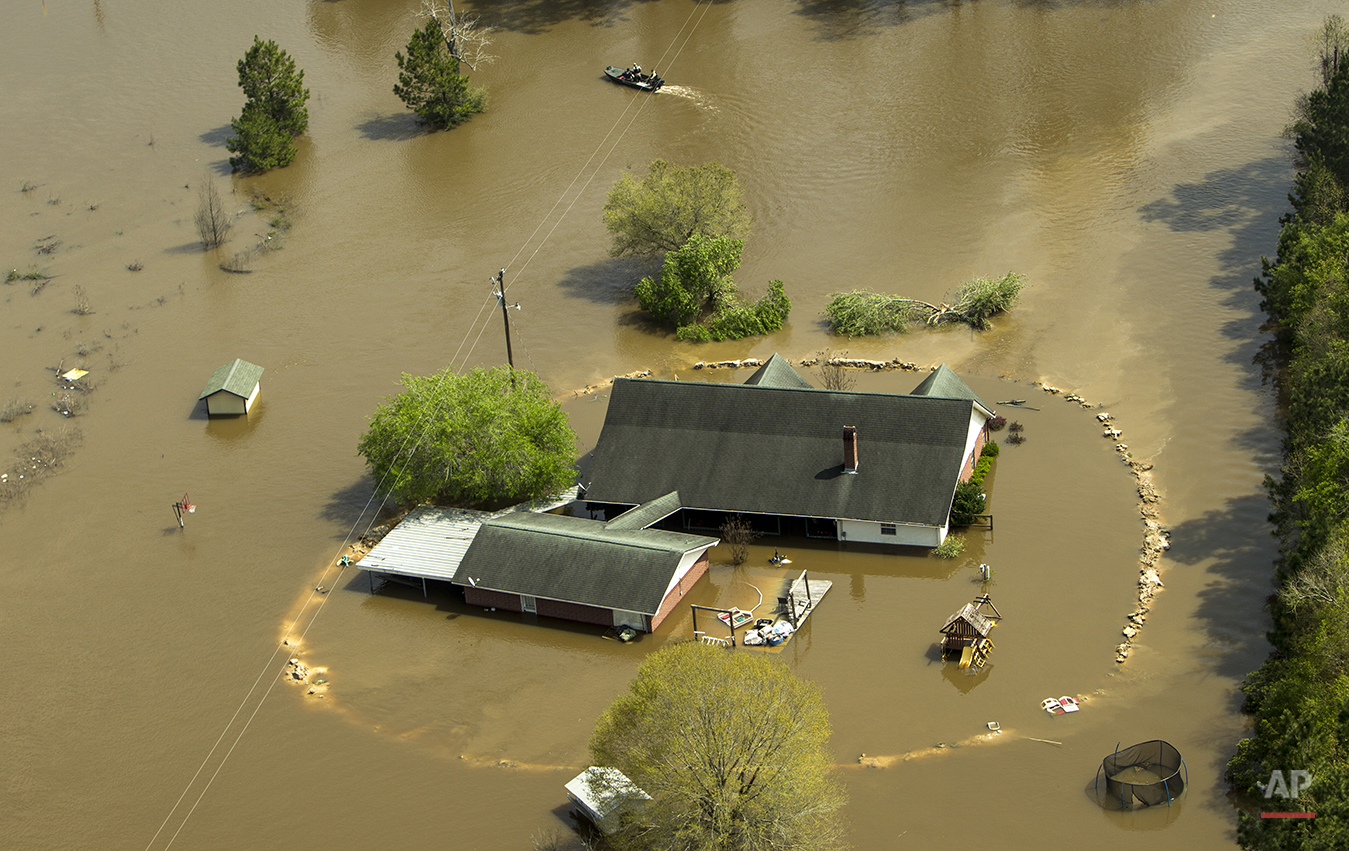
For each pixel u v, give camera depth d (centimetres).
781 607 6844
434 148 14125
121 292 11662
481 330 10475
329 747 6138
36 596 7562
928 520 7031
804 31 16075
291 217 12875
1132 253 10488
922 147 12912
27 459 9119
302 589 7412
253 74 14262
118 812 5844
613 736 5047
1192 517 7219
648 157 13350
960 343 9538
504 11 17512
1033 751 5662
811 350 9700
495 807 5650
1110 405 8488
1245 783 5244
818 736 4984
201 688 6644
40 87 16600
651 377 9544
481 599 7050
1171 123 12762
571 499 7719
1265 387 8406
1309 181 9662
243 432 9300
